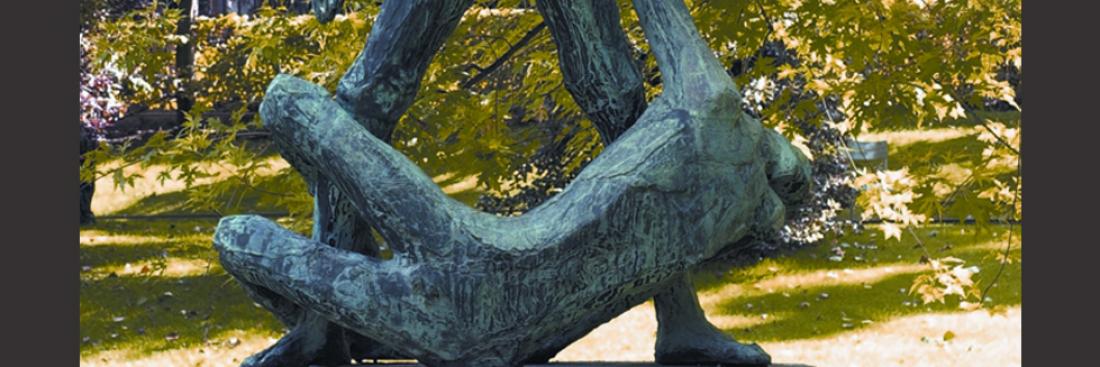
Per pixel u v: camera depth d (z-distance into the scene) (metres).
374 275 3.48
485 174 5.69
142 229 11.88
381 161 3.48
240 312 9.06
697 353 4.08
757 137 3.74
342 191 3.56
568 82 3.97
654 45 3.75
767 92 8.47
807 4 5.16
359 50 5.65
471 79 5.96
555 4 3.87
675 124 3.59
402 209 3.46
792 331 8.28
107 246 11.12
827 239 10.48
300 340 3.94
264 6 6.41
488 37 5.96
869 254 10.02
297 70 5.84
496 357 3.55
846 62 6.04
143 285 9.72
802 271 9.66
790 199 3.98
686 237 3.58
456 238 3.47
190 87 9.98
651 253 3.55
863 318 8.49
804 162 3.92
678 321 4.12
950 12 5.18
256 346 8.27
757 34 5.29
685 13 3.77
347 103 3.72
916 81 5.38
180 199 13.02
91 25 10.20
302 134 3.51
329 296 3.48
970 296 8.86
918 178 5.52
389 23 3.73
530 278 3.49
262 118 3.57
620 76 3.91
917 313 8.57
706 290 9.38
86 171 5.59
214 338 8.44
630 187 3.52
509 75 6.32
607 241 3.52
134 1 11.21
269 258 3.52
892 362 7.43
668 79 3.69
